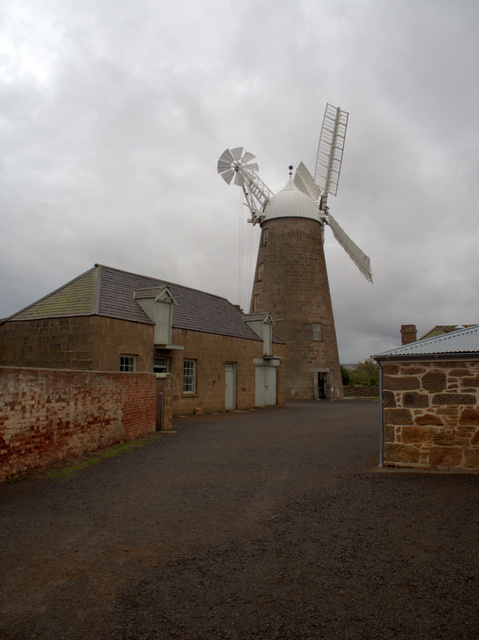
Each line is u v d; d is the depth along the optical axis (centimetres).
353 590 448
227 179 4119
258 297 4044
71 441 1021
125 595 439
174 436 1409
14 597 434
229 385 2523
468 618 398
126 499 743
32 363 1839
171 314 2075
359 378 5550
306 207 4031
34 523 627
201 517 660
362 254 3953
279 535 591
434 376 945
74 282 1984
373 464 988
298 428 1628
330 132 4381
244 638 373
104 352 1738
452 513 660
